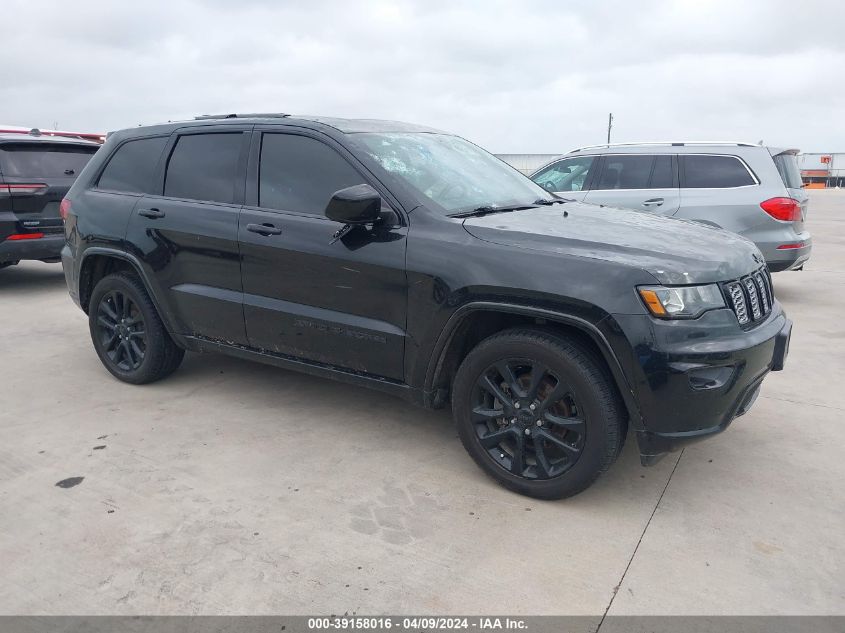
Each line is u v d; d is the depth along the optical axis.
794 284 8.45
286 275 3.63
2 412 4.18
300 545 2.78
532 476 3.12
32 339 5.88
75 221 4.62
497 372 3.17
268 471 3.42
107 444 3.72
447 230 3.21
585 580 2.56
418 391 3.36
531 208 3.72
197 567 2.63
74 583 2.54
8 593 2.49
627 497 3.17
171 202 4.16
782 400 4.36
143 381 4.57
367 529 2.89
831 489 3.24
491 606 2.42
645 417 2.81
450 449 3.69
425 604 2.43
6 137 7.43
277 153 3.81
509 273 2.96
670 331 2.73
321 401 4.37
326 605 2.42
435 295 3.15
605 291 2.78
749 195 6.93
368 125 3.93
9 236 7.36
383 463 3.51
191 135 4.21
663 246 2.99
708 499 3.15
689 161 7.27
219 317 3.99
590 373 2.87
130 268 4.54
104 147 4.71
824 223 17.50
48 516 2.99
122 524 2.93
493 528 2.91
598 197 7.61
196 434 3.86
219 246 3.88
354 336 3.45
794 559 2.69
